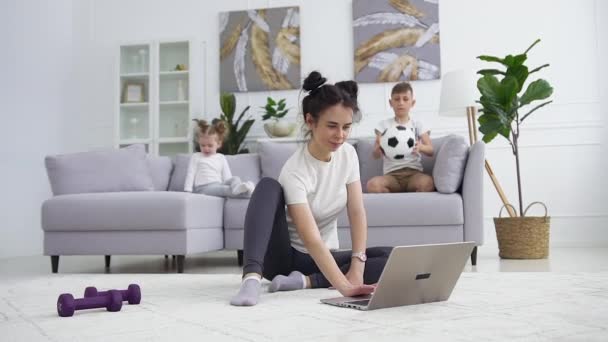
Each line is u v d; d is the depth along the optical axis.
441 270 1.30
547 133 4.27
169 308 1.34
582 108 4.24
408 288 1.26
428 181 3.03
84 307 1.29
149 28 4.87
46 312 1.34
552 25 4.32
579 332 0.96
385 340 0.92
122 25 4.90
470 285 1.69
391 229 2.89
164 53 4.74
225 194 3.26
